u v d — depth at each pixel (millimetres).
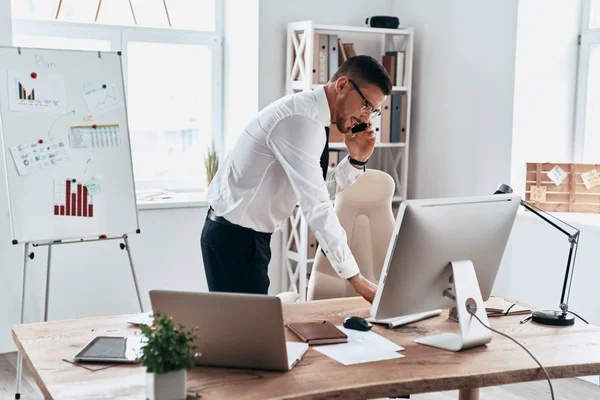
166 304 1863
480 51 4160
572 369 2023
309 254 4414
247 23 4480
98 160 3676
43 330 2230
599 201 3988
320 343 2127
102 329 2248
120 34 4418
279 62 4488
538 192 4008
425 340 2186
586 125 4082
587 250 3668
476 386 1934
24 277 3545
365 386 1820
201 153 4812
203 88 4766
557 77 4066
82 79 3662
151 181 4648
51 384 1805
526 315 2514
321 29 4398
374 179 3311
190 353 1747
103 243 4234
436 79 4488
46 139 3557
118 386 1799
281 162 2420
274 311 1815
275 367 1894
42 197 3539
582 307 3707
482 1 4129
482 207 2188
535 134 4051
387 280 2094
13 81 3502
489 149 4141
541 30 3988
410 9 4660
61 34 4246
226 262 2684
